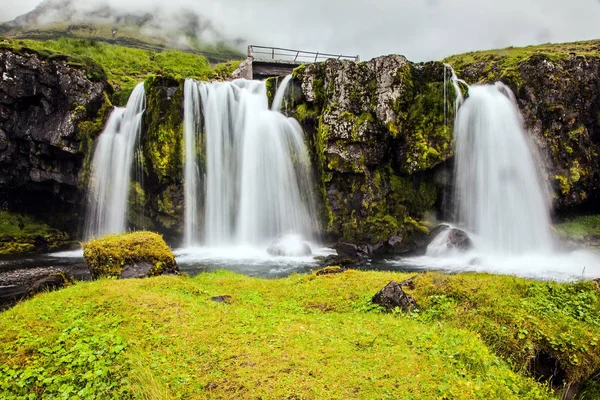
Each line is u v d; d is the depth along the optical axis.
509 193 20.81
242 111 22.22
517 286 8.77
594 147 23.16
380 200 20.50
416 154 20.19
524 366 6.34
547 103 21.88
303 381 5.00
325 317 7.79
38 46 27.36
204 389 4.98
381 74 20.64
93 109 21.61
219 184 21.34
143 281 9.33
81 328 6.41
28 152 21.08
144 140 20.75
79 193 21.89
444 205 21.47
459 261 17.42
